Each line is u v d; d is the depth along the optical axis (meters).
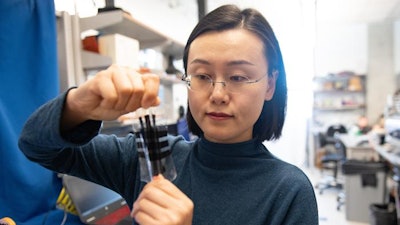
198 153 0.69
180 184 0.65
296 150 3.10
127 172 0.69
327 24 5.96
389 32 5.93
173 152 0.72
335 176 4.33
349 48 6.20
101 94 0.43
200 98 0.57
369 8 4.96
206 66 0.56
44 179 1.18
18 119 1.09
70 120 0.50
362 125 5.68
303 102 3.07
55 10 1.27
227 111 0.55
